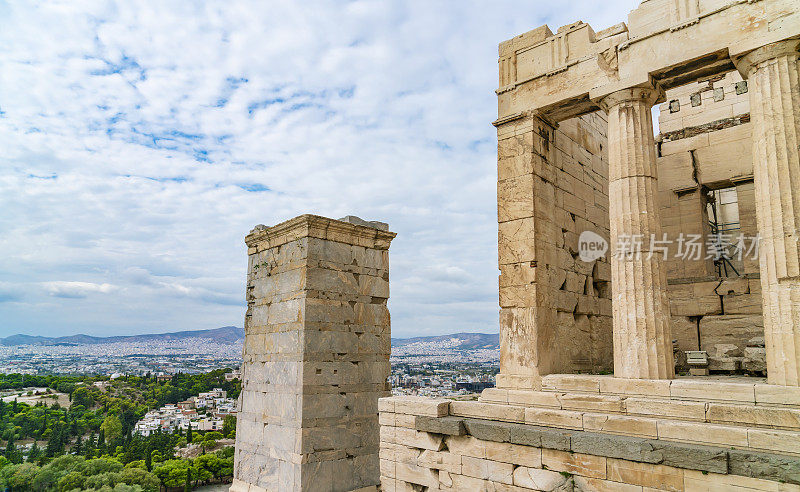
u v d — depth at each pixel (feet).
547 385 44.70
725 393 35.73
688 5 41.96
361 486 64.95
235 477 71.00
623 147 44.14
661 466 33.27
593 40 48.29
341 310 67.77
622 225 43.32
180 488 178.60
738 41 38.75
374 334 71.31
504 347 48.62
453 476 43.88
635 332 41.14
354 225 70.33
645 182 43.19
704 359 51.70
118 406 355.56
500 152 52.65
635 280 41.86
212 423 297.33
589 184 60.95
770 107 37.01
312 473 60.59
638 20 44.73
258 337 72.64
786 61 36.78
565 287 52.70
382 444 50.14
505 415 43.47
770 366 35.50
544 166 51.55
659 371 40.11
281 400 65.10
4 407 301.63
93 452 209.97
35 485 140.26
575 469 36.94
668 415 36.68
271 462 64.85
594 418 38.24
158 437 232.12
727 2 39.78
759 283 54.39
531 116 50.55
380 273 74.08
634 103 44.29
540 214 49.55
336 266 68.54
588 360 54.70
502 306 49.44
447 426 43.93
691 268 63.41
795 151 35.58
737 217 69.77
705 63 41.60
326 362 64.69
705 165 63.98
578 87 47.62
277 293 70.18
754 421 33.04
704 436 33.09
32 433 259.60
